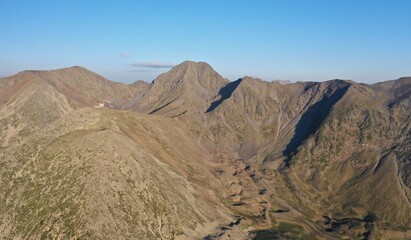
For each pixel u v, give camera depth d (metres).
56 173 116.06
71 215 102.75
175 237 116.19
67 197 107.50
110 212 107.38
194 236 121.56
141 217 113.44
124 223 107.56
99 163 118.38
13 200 111.50
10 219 106.62
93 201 106.69
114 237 101.69
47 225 102.00
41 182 114.69
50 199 108.38
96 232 100.12
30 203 109.12
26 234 101.50
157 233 113.19
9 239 101.50
